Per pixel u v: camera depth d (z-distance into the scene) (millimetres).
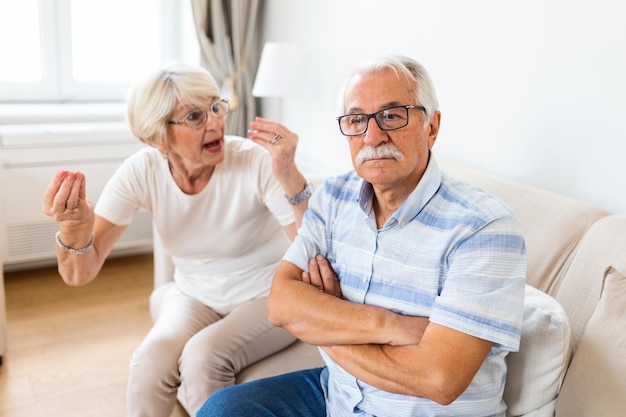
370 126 1210
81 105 3457
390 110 1199
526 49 1934
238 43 3373
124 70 3635
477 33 2105
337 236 1414
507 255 1138
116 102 3631
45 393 2129
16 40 3307
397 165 1211
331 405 1389
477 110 2152
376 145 1208
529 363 1251
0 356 2275
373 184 1262
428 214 1254
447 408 1205
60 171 1503
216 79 3529
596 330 1230
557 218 1586
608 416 1156
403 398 1228
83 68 3518
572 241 1528
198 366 1584
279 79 2910
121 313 2764
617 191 1717
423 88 1225
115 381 2227
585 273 1442
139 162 1775
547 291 1517
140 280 3139
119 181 1781
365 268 1321
